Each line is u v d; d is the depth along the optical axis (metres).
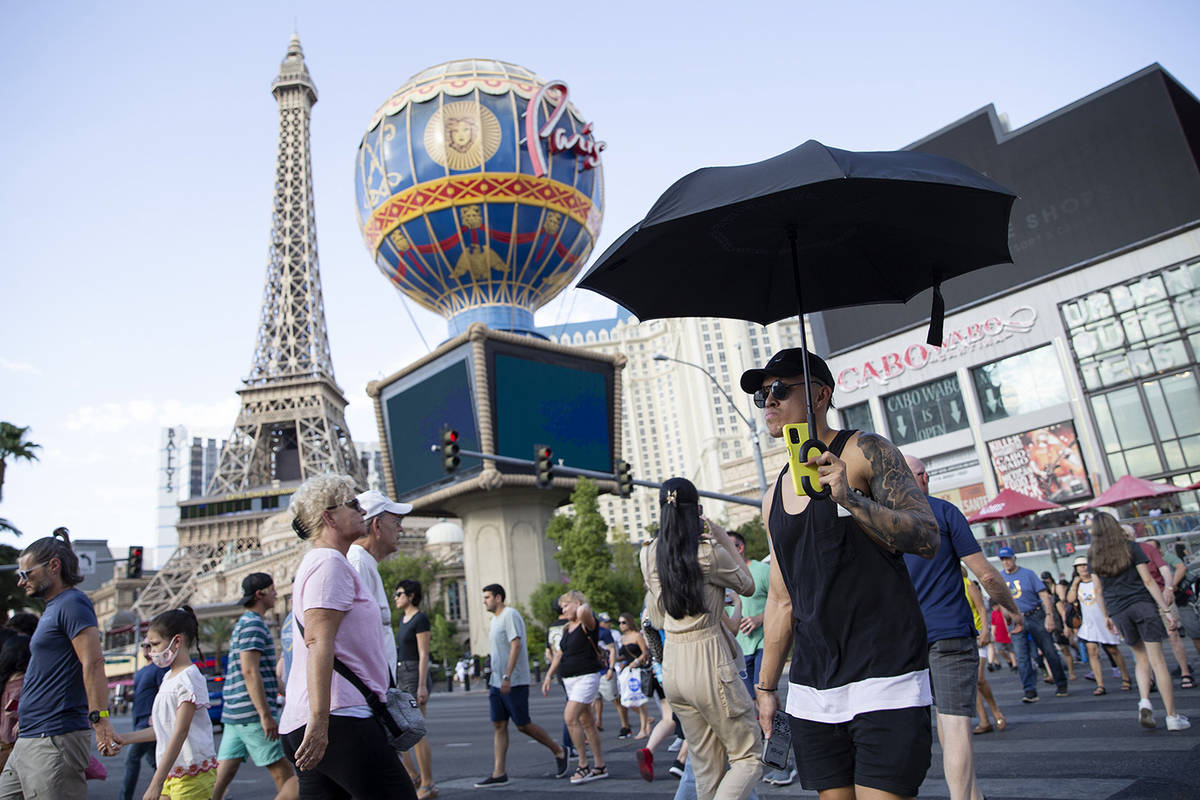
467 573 46.16
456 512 47.78
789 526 3.00
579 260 47.91
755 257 3.59
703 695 4.51
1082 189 36.59
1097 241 35.91
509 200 43.06
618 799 6.93
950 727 4.70
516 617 8.71
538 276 46.47
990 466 37.91
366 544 5.87
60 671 5.13
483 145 42.59
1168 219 34.03
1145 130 35.03
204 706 5.74
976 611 6.46
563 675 8.34
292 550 78.88
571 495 47.88
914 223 3.17
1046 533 23.53
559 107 44.12
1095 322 35.41
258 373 108.00
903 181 2.74
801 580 2.94
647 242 3.22
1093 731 7.59
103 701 5.09
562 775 8.73
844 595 2.79
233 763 6.63
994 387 38.31
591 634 8.35
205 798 5.72
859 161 2.81
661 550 4.67
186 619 5.81
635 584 49.00
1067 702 9.99
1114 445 34.38
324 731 3.45
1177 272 33.41
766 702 3.52
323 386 105.31
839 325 44.38
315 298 113.75
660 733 7.32
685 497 4.74
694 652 4.57
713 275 3.71
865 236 3.45
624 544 54.00
